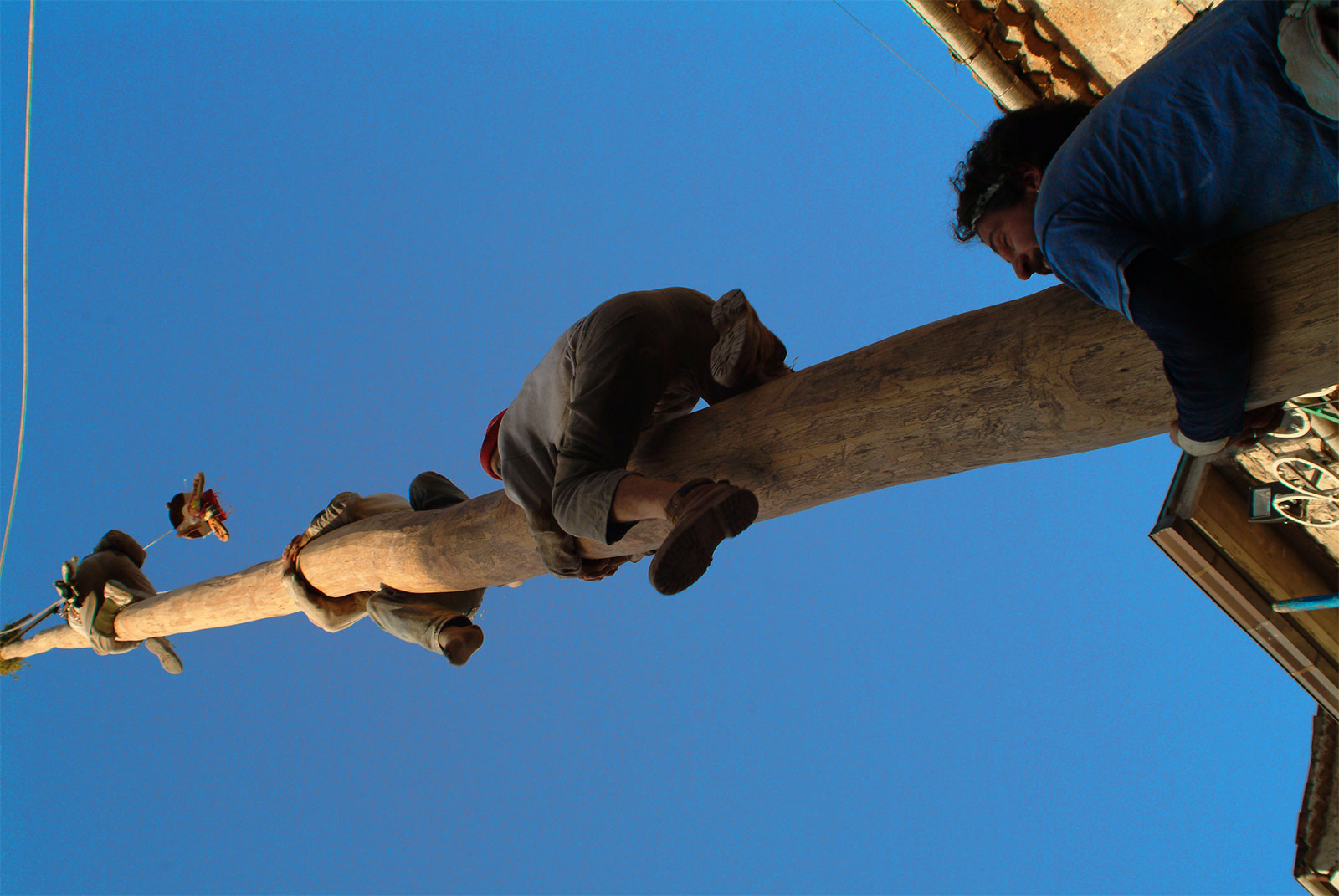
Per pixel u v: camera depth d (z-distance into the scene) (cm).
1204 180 232
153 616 810
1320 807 695
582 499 346
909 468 341
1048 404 299
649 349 381
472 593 589
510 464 424
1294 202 238
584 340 385
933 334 334
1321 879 680
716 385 418
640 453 409
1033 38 646
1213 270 255
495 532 485
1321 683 571
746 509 302
